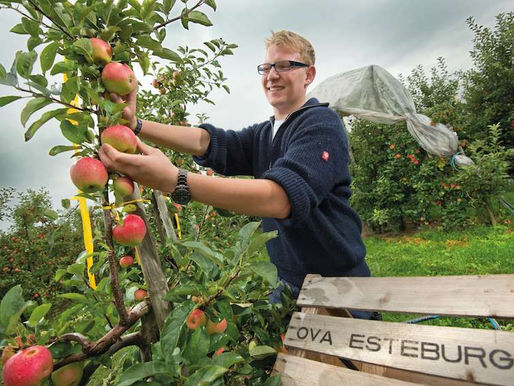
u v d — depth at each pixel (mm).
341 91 8289
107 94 1064
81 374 1022
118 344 1123
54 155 1001
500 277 1010
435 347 958
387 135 8555
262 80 2094
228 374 1160
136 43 1187
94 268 1137
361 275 1750
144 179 1018
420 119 7559
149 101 3010
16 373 837
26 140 967
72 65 1010
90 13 1040
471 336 928
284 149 1692
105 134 982
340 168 1510
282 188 1231
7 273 5492
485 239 5691
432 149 7387
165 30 1283
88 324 1165
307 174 1307
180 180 1060
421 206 7418
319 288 1337
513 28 8562
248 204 1170
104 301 1167
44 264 5613
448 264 4547
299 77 1920
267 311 1415
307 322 1237
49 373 905
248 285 1485
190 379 878
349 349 1086
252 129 2221
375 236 8023
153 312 1194
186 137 1907
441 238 6367
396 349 1012
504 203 6637
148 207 2328
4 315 886
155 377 964
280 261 1789
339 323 1169
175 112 3027
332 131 1515
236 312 1326
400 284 1166
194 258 1151
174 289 1055
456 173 7383
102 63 1042
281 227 1615
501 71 8500
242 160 2150
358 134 8891
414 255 5316
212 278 1150
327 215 1606
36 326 1032
